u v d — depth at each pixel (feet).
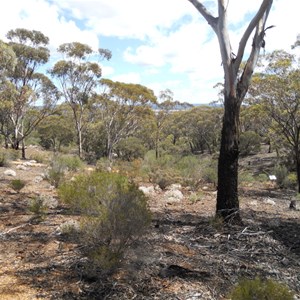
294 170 76.02
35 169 56.59
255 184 60.64
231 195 19.57
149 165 55.01
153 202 29.14
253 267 13.69
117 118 128.47
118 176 14.69
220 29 18.97
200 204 29.99
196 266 13.23
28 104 98.89
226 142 19.54
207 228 18.66
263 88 52.85
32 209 19.42
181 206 28.09
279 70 51.01
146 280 11.61
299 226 21.84
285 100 52.80
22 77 95.04
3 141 136.26
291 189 54.34
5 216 19.81
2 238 15.60
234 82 19.11
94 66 108.99
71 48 105.19
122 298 10.35
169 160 57.52
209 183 49.01
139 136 170.30
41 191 30.09
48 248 14.25
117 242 12.48
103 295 10.46
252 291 8.64
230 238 17.22
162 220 21.16
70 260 12.91
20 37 91.71
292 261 14.76
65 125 146.92
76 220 18.72
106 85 121.49
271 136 83.15
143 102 127.24
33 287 10.78
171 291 10.98
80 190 13.28
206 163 52.54
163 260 13.37
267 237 17.79
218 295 10.92
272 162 114.93
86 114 139.13
